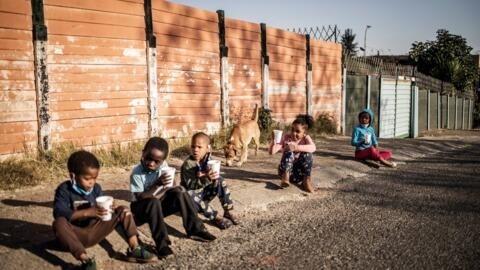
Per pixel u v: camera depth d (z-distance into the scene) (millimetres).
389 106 17625
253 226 4621
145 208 3723
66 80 6906
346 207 5457
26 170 5863
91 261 3219
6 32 6109
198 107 9578
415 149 11695
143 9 8078
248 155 9023
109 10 7477
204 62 9656
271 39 11750
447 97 29469
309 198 5914
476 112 38281
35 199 5020
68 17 6871
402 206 5547
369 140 8594
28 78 6398
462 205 5629
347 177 7504
